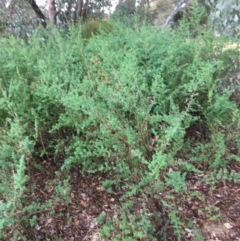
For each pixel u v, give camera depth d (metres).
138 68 2.59
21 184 1.84
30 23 6.55
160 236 2.05
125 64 2.39
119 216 2.21
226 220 2.15
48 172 2.55
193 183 2.38
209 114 2.47
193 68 2.58
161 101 2.37
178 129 2.14
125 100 2.15
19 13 6.53
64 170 2.54
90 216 2.26
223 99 2.39
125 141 2.13
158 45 2.96
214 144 2.41
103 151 2.22
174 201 2.21
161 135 2.24
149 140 2.28
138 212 2.18
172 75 2.67
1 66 2.83
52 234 2.16
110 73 2.45
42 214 2.27
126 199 2.29
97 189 2.44
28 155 2.23
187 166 2.13
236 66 2.95
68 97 2.15
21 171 1.81
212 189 2.27
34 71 2.78
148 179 2.09
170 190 2.14
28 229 2.10
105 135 2.20
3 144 2.10
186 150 2.47
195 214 2.19
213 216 2.13
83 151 2.36
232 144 2.61
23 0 6.63
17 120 2.12
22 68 2.84
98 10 8.84
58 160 2.67
